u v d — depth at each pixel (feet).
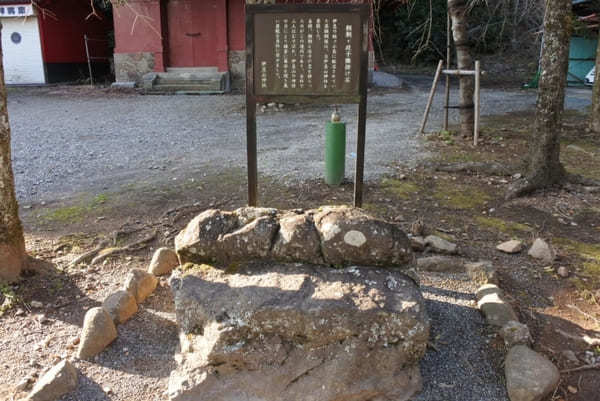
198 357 8.68
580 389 9.11
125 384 9.00
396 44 77.92
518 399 8.68
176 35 49.42
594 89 29.32
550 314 11.19
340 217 9.83
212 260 9.88
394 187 19.40
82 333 9.71
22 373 9.21
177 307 9.17
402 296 9.01
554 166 18.62
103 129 31.27
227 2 47.91
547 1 17.65
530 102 41.09
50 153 24.99
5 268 11.69
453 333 10.25
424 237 14.64
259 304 8.65
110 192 18.93
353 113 36.24
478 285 12.07
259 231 9.75
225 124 32.81
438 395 8.79
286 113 36.52
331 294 8.84
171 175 21.13
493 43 69.97
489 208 17.37
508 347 9.87
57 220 16.17
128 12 48.88
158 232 15.25
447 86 27.81
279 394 8.45
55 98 44.98
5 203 11.52
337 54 11.85
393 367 8.67
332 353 8.57
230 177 20.67
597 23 49.57
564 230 15.60
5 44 54.75
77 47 59.06
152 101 42.78
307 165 22.27
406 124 31.71
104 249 13.97
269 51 11.90
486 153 24.43
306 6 11.62
